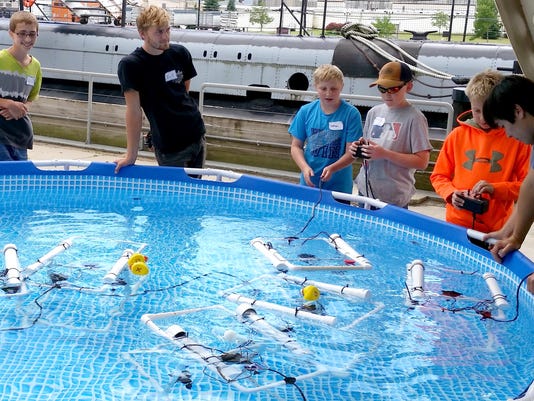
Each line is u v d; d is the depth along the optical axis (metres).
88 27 10.99
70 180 5.57
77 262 3.82
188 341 2.89
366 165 4.75
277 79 9.57
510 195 3.75
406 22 20.30
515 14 3.53
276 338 2.97
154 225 4.66
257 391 2.54
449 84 8.72
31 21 5.33
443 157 4.15
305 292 3.31
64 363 2.69
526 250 5.80
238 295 3.38
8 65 5.34
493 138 3.87
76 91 11.02
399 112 4.52
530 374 2.73
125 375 2.62
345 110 4.89
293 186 5.18
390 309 3.36
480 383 2.65
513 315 3.32
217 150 9.07
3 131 5.48
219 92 9.92
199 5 12.50
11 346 2.81
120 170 5.51
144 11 4.77
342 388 2.58
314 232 4.65
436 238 4.39
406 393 2.56
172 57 5.09
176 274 3.72
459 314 3.32
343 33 9.34
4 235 4.25
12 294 3.32
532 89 2.76
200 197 5.50
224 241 4.36
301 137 5.11
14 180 5.43
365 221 4.84
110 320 3.10
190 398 2.48
